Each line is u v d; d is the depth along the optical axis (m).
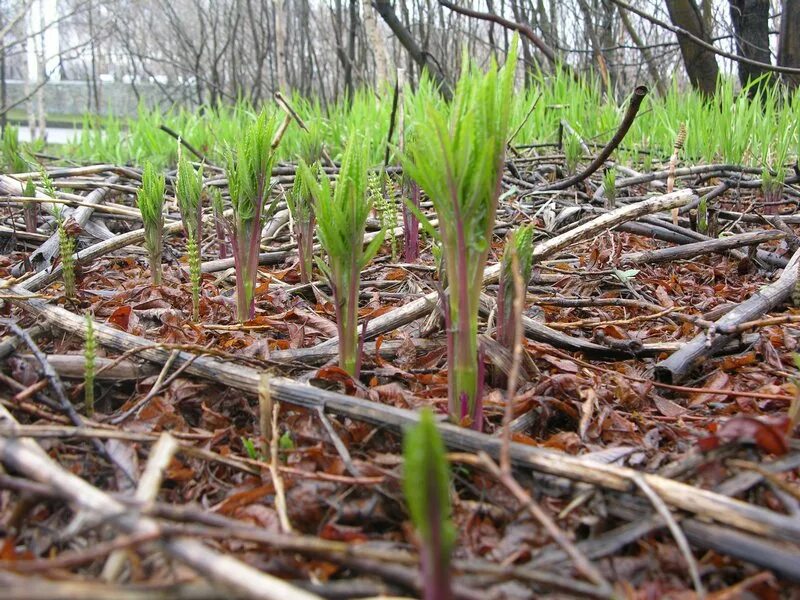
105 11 7.82
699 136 1.65
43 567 0.27
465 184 0.43
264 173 0.69
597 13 4.73
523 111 1.98
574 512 0.39
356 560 0.31
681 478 0.41
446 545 0.25
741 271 0.98
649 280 0.93
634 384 0.57
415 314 0.67
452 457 0.36
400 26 2.96
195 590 0.26
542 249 0.76
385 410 0.45
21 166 1.48
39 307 0.63
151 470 0.35
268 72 7.08
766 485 0.40
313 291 0.84
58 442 0.46
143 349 0.52
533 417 0.52
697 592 0.32
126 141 2.32
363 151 0.52
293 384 0.48
